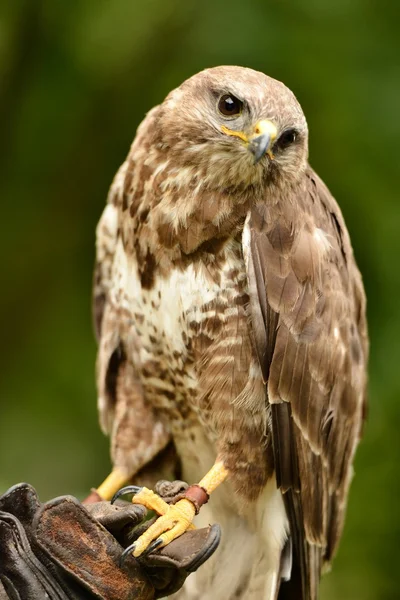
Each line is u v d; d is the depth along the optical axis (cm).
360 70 1133
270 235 839
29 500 624
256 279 830
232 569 876
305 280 848
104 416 909
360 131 1117
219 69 858
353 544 1098
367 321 1094
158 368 878
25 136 1186
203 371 845
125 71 1180
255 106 825
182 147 840
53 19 1180
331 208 902
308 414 858
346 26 1142
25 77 1186
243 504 862
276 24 1138
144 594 642
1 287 1225
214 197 835
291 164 846
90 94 1180
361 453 1096
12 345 1207
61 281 1210
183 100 851
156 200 848
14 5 1181
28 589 610
